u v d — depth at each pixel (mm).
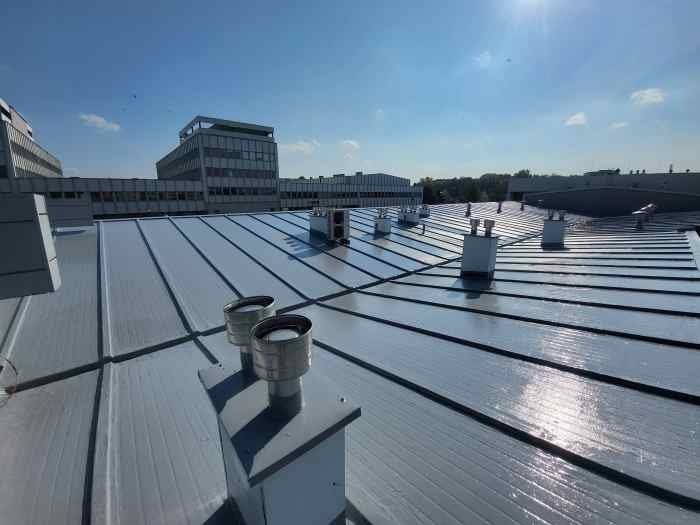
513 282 8945
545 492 2453
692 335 4836
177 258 9445
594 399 3566
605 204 40375
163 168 97938
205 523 2258
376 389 4008
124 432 3238
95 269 8078
